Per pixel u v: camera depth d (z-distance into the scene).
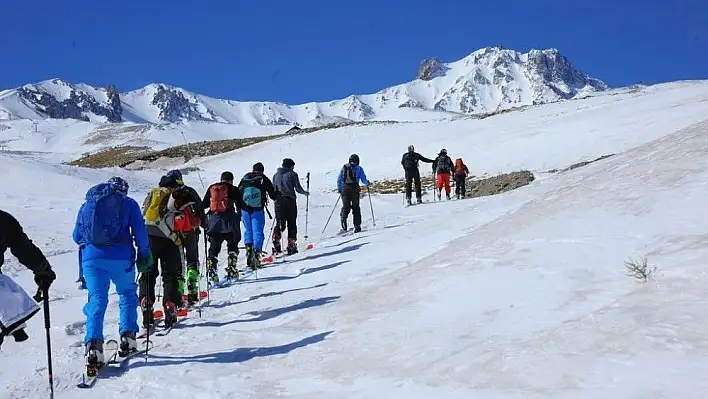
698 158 9.03
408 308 7.10
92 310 6.68
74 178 29.88
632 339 4.55
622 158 13.59
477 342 5.52
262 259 13.58
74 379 6.53
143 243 7.15
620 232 7.39
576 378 4.27
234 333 7.71
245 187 12.92
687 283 5.36
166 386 6.01
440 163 25.06
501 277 7.15
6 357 7.45
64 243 18.25
